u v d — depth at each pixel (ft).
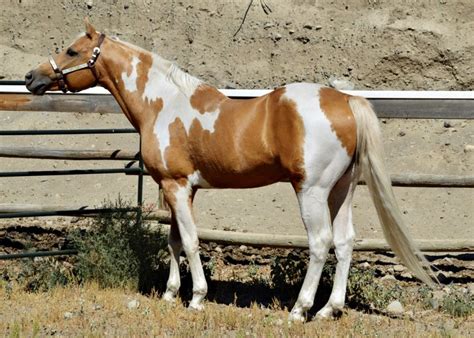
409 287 38.37
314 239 31.30
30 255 37.29
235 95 42.16
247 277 39.70
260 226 47.91
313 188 31.07
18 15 69.41
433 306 35.12
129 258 37.17
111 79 35.19
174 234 34.99
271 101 31.76
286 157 31.09
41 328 31.01
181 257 41.39
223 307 34.58
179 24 66.95
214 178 33.17
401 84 62.34
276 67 64.23
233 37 65.62
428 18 63.52
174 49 66.18
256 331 30.71
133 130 39.27
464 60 61.41
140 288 37.01
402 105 41.68
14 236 45.98
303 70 63.62
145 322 31.86
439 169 53.11
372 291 35.63
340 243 32.40
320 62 63.52
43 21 69.10
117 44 35.24
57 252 37.86
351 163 31.65
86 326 31.19
